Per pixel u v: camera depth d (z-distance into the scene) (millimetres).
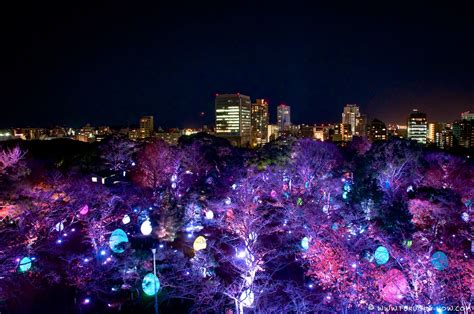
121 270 19828
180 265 21281
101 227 23578
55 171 29094
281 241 26672
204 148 45062
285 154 40500
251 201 26938
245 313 17547
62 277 21516
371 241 19953
